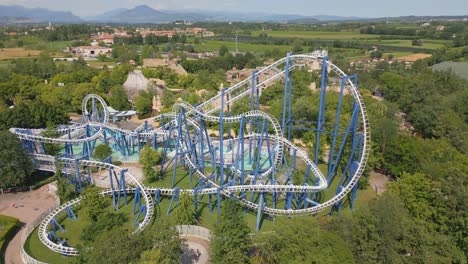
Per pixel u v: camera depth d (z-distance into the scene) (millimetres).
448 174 62375
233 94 141375
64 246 52688
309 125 97438
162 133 89938
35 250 53250
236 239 46750
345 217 49562
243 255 46750
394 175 78250
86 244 51656
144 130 92938
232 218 49469
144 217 61125
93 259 41406
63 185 65875
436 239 47500
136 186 64812
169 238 45875
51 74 191375
